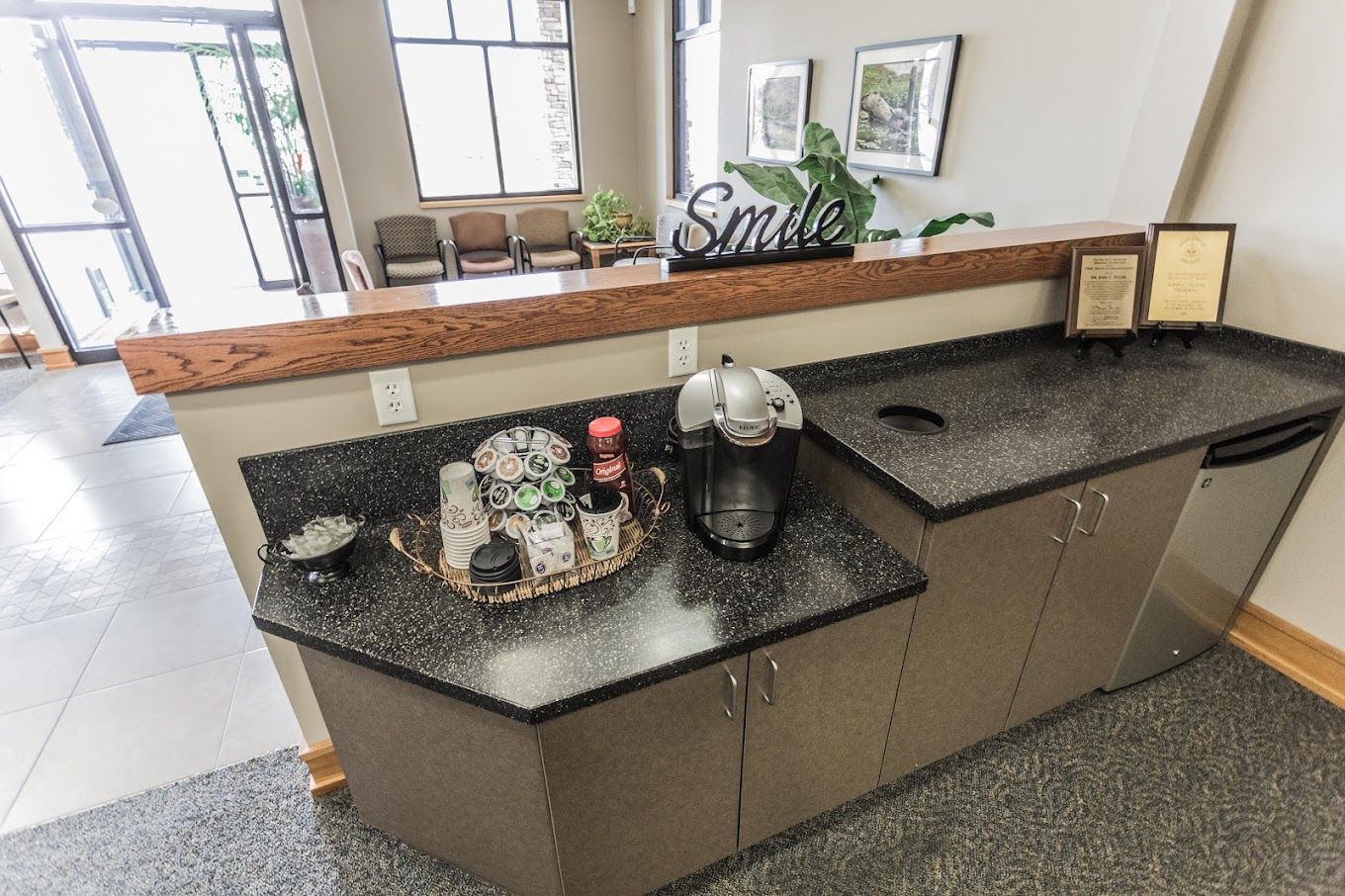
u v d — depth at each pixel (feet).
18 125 13.29
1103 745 5.41
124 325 15.60
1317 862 4.53
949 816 4.89
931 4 8.21
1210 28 5.27
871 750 4.48
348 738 3.96
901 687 4.27
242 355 3.41
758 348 4.87
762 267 4.59
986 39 7.56
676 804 3.78
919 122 8.70
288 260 17.38
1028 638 4.73
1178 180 5.82
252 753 5.51
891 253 5.13
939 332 5.64
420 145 18.37
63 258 14.42
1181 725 5.57
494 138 18.97
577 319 4.05
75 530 8.74
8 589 7.59
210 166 16.25
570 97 19.31
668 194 18.56
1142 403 4.81
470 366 3.98
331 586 3.60
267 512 3.89
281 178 15.51
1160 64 5.69
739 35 12.44
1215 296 5.61
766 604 3.45
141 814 4.99
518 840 3.68
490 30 17.65
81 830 4.88
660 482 4.27
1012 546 4.14
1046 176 7.20
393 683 3.39
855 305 5.11
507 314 3.84
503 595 3.45
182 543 8.46
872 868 4.55
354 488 4.00
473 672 3.05
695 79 16.57
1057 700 5.42
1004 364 5.58
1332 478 5.44
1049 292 6.02
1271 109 5.23
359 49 16.76
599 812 3.52
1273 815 4.84
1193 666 6.18
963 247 5.38
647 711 3.27
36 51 13.08
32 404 12.74
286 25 13.69
